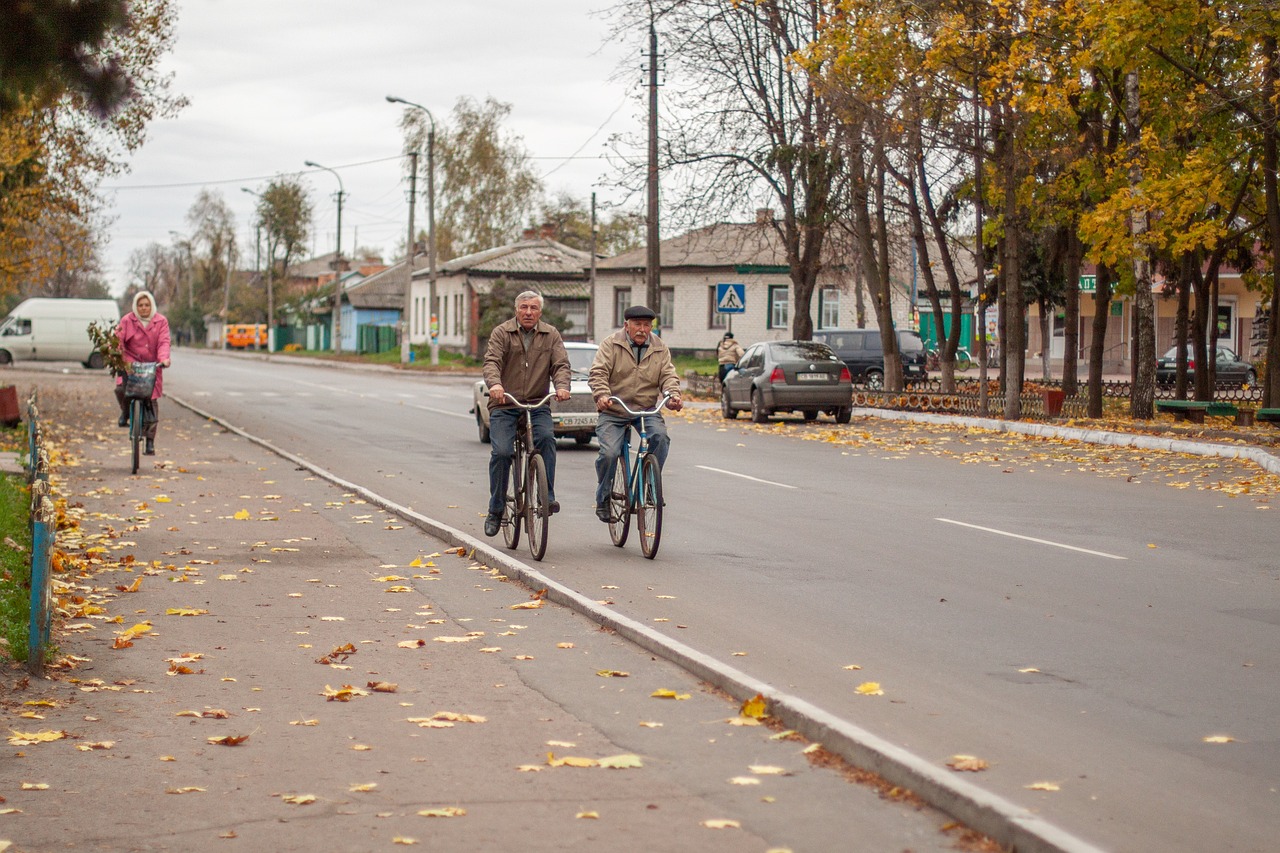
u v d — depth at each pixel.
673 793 5.07
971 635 8.07
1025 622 8.47
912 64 25.70
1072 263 32.94
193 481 16.48
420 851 4.48
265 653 7.58
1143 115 26.05
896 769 5.08
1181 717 6.23
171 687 6.79
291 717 6.23
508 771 5.38
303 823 4.77
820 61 27.20
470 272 69.44
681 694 6.61
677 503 14.80
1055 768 5.39
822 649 7.66
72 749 5.70
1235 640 7.96
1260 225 29.34
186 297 146.00
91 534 11.98
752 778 5.23
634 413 11.25
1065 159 26.64
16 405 23.94
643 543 11.09
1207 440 22.75
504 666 7.26
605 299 65.56
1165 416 29.56
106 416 28.55
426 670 7.18
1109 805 4.93
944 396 30.48
